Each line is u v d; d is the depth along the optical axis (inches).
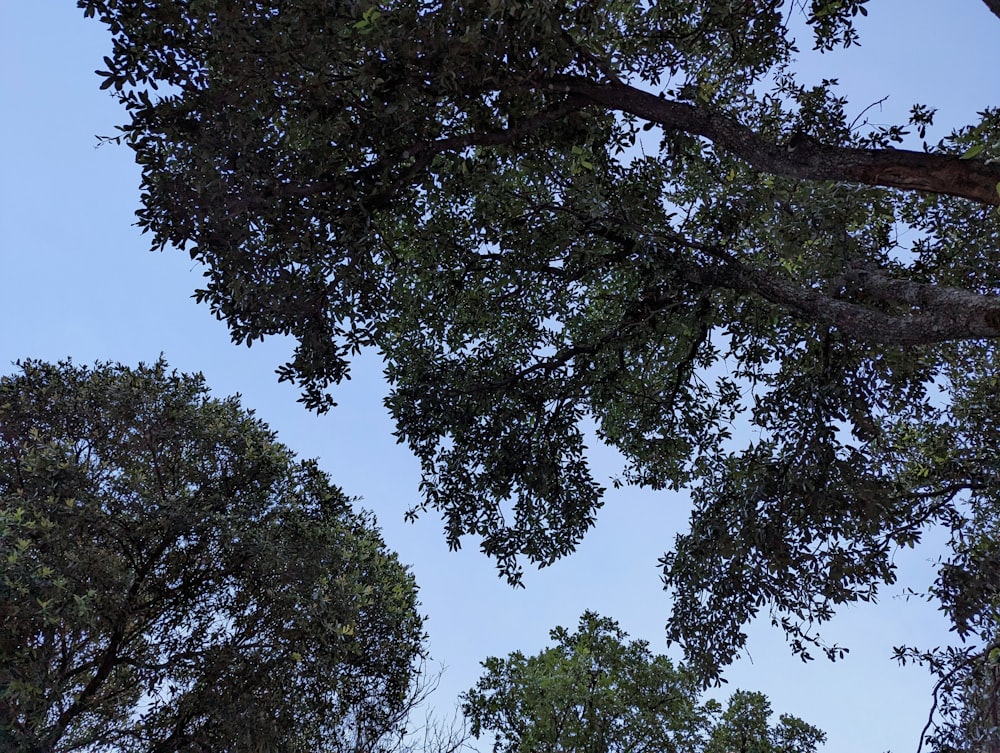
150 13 242.2
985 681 341.1
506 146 331.6
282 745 390.9
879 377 367.2
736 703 598.9
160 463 435.2
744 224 341.7
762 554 341.7
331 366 292.0
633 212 319.0
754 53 355.6
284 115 275.0
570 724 582.2
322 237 271.3
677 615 381.7
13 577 322.3
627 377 405.4
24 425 410.6
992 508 379.6
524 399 371.9
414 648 472.4
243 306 271.7
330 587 403.5
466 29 235.5
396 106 240.2
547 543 378.3
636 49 339.6
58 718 370.3
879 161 240.8
